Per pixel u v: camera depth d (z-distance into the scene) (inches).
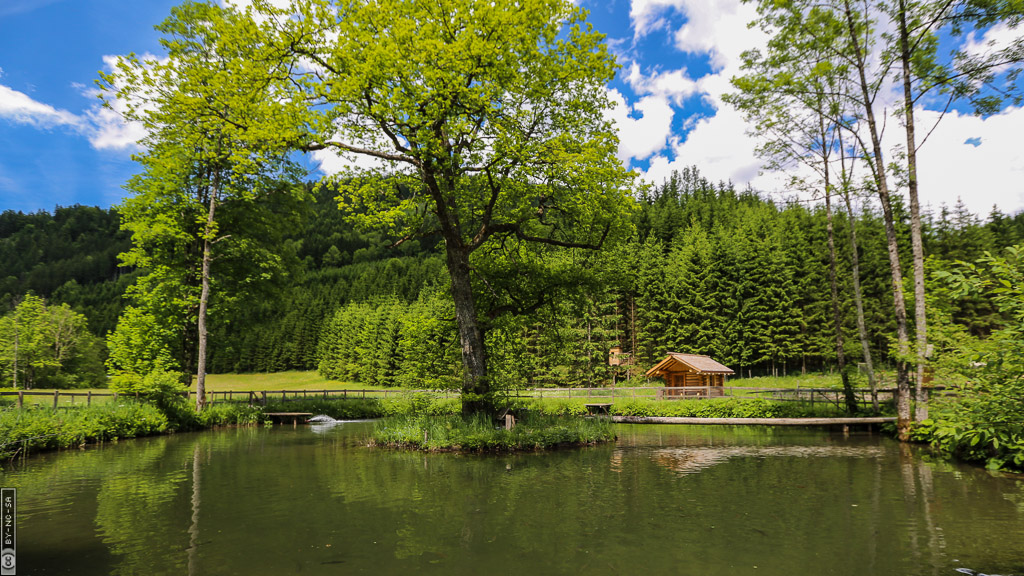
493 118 579.8
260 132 540.7
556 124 665.6
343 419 1124.5
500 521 293.6
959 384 458.3
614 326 2252.7
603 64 608.7
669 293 2285.9
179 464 499.8
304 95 549.3
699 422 926.4
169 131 689.6
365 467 480.7
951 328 552.4
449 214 677.9
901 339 656.4
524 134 638.5
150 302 987.9
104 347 2834.6
